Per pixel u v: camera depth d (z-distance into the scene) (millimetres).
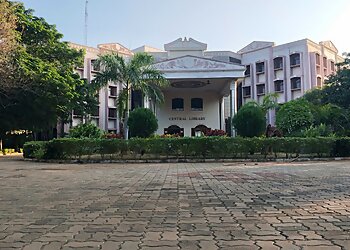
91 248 3354
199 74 30109
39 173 11633
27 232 3973
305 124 24219
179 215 4762
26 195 6734
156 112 36125
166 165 14922
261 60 45844
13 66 19078
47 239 3684
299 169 11945
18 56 20062
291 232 3807
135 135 21172
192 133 36969
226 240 3555
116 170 12539
